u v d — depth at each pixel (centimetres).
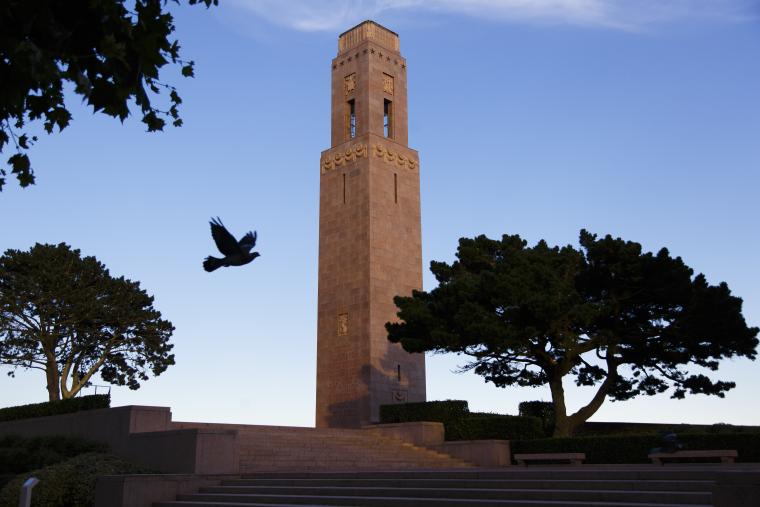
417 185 5153
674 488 1538
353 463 2733
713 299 3222
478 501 1602
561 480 1684
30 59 620
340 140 5138
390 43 5362
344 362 4609
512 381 3656
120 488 1972
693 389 3438
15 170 804
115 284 5212
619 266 3284
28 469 2505
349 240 4822
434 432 3259
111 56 673
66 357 5084
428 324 3472
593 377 3750
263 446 2653
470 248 3753
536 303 3112
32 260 4997
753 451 2598
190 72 862
